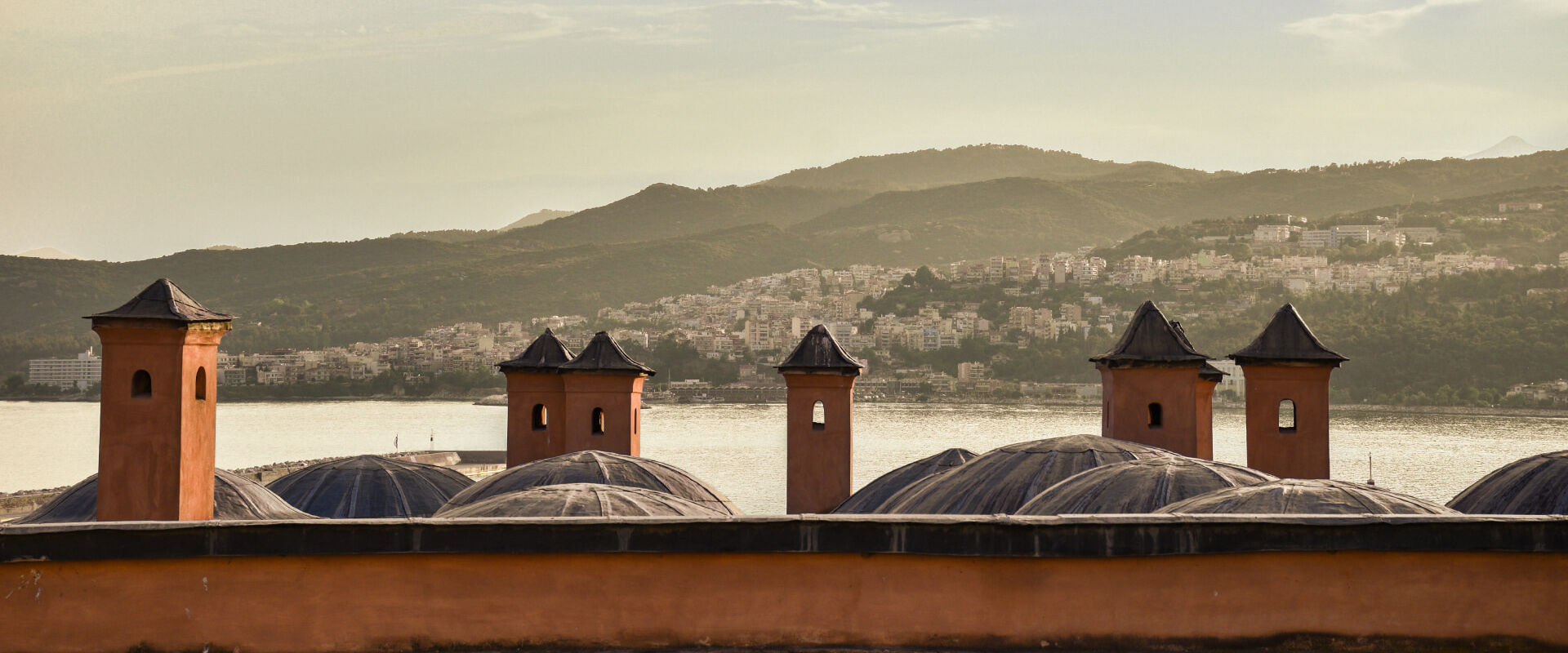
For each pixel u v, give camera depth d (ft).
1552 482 41.16
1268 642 23.41
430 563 23.48
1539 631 23.36
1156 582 23.49
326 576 23.34
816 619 23.56
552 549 23.44
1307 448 46.91
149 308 34.45
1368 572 23.49
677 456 321.32
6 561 22.67
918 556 23.50
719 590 23.58
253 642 23.16
